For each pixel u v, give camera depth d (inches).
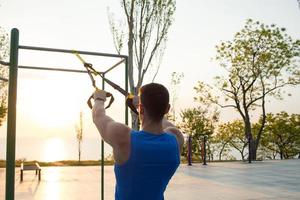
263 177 448.8
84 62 93.2
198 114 1005.8
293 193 334.3
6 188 125.6
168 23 708.7
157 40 707.4
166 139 72.9
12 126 127.3
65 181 406.6
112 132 67.7
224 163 652.1
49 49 156.3
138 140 69.3
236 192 339.6
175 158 73.0
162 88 73.5
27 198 305.3
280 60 876.6
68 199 302.8
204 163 621.0
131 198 69.1
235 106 928.3
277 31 866.1
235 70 909.8
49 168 546.6
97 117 72.1
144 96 72.8
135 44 696.4
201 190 350.3
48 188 356.5
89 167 566.6
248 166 589.6
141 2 697.6
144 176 68.9
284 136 1461.6
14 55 131.0
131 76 682.8
